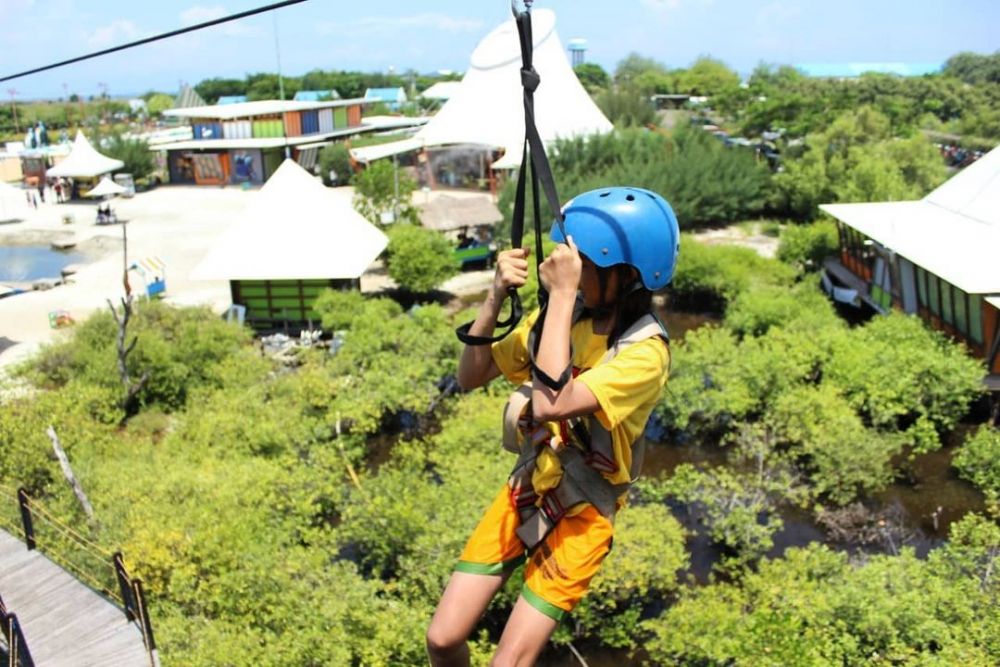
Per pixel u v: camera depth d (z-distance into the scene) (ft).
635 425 8.32
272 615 33.58
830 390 53.98
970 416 59.77
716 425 57.82
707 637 32.96
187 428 52.31
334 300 76.79
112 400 59.21
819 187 118.42
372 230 86.33
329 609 32.89
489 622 37.63
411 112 294.66
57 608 29.71
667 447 57.88
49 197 174.50
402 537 37.96
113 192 142.72
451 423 52.13
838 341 60.03
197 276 78.07
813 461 50.11
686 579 41.73
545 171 7.97
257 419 53.06
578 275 7.99
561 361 7.66
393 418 62.08
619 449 8.26
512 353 9.37
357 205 108.78
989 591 33.63
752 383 56.90
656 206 8.54
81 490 39.73
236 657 30.27
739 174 125.29
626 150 128.36
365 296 91.56
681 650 33.19
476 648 32.76
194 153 188.65
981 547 36.50
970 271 58.90
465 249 101.24
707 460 55.67
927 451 56.18
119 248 122.42
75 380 60.85
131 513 38.19
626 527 38.96
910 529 47.21
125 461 46.96
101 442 49.85
